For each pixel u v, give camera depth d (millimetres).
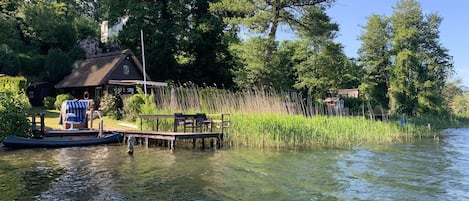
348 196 10984
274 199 10492
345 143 23547
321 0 36125
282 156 17719
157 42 39844
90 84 34594
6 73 36375
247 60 37312
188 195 10609
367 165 15781
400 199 10773
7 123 19062
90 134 21531
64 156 16516
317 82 42375
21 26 46094
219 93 27828
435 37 60719
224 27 42500
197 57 42281
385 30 59812
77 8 61656
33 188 10938
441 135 33406
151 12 40625
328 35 38312
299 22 36938
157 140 21406
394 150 20828
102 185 11430
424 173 14281
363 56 60562
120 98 30922
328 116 27422
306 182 12531
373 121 27578
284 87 40781
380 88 60125
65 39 46094
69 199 9930
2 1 45344
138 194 10570
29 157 16109
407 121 39438
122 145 20641
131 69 36812
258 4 35438
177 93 27500
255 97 24375
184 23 41125
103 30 56875
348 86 73312
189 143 21703
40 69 41625
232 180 12555
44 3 48375
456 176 13773
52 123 25094
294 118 22609
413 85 56219
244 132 21188
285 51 45219
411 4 58812
